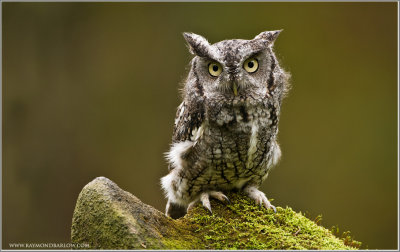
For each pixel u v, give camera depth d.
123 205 5.36
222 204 6.60
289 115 17.36
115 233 5.14
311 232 5.88
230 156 6.73
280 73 7.04
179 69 17.81
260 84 6.71
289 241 5.54
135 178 16.86
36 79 17.36
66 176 16.69
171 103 17.61
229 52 6.49
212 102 6.64
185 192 7.25
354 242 6.07
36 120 17.02
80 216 5.39
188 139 7.02
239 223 5.96
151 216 5.52
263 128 6.78
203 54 6.67
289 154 16.89
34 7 17.53
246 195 7.02
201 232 5.74
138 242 5.08
